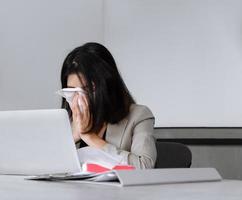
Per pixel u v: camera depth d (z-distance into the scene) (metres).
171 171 1.34
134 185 1.22
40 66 3.29
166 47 3.62
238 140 3.27
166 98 3.61
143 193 1.03
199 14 3.51
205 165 3.35
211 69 3.46
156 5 3.67
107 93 2.08
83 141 2.11
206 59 3.48
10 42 3.06
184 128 3.42
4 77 3.00
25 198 0.94
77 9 3.63
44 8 3.34
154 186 1.21
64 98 2.19
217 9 3.46
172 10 3.61
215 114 3.44
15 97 3.08
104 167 1.54
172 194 1.01
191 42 3.54
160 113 3.62
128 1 3.78
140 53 3.72
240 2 3.39
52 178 1.38
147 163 1.93
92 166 1.52
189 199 0.92
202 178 1.39
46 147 1.53
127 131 2.11
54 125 1.50
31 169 1.58
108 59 2.18
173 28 3.60
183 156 2.20
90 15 3.75
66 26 3.53
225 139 3.30
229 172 3.30
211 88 3.46
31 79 3.21
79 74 2.09
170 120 3.58
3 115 1.56
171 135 3.45
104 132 2.15
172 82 3.59
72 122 2.12
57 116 1.50
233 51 3.40
